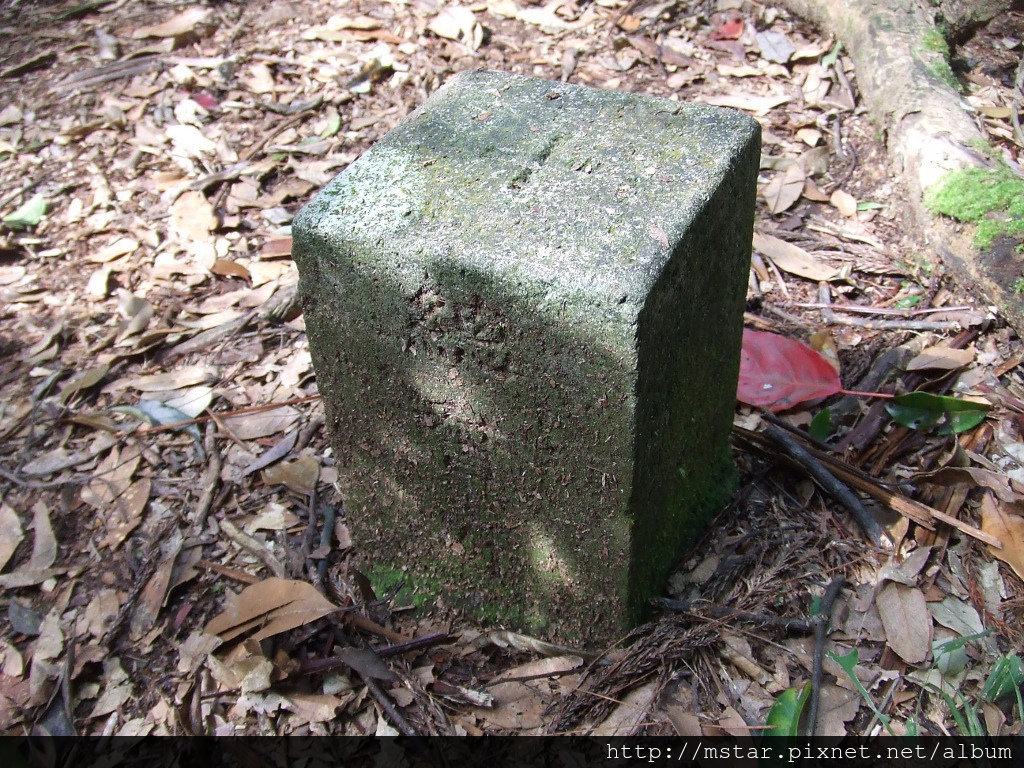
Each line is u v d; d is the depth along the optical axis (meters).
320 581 0.52
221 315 0.69
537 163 0.44
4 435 0.62
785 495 0.56
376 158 0.45
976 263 0.64
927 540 0.52
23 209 0.78
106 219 0.77
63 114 0.86
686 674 0.48
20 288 0.72
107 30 0.97
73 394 0.64
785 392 0.59
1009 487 0.53
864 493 0.55
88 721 0.48
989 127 0.77
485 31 0.93
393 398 0.45
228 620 0.50
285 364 0.66
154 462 0.60
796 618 0.49
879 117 0.78
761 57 0.88
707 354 0.47
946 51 0.80
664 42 0.90
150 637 0.51
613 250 0.39
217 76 0.89
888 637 0.48
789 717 0.45
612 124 0.46
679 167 0.43
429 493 0.47
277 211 0.77
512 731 0.46
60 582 0.54
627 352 0.38
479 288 0.39
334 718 0.47
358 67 0.89
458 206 0.42
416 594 0.51
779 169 0.77
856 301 0.67
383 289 0.41
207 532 0.56
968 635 0.48
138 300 0.70
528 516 0.45
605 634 0.48
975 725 0.45
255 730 0.47
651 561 0.48
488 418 0.43
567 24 0.93
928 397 0.57
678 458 0.48
